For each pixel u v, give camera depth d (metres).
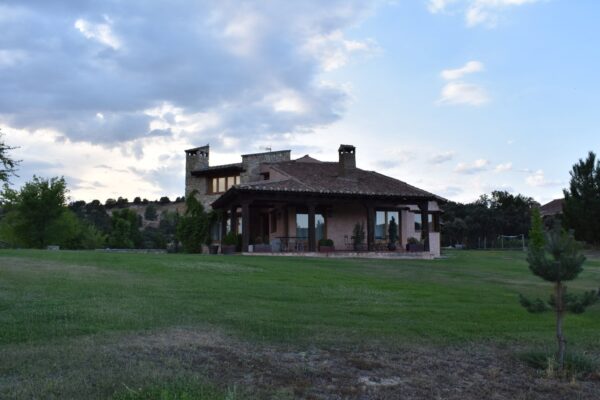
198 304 11.86
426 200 34.19
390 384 7.38
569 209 45.16
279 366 7.76
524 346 9.93
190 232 41.19
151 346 8.23
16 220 47.44
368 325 10.73
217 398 6.22
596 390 7.70
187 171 42.53
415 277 19.77
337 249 33.72
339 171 35.72
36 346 7.95
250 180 40.38
